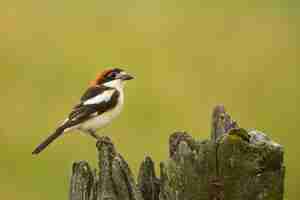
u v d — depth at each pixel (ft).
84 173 23.56
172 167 22.08
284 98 65.62
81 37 79.10
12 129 58.75
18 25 81.61
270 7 89.76
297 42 79.30
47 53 74.54
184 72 70.54
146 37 79.41
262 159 21.53
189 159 21.83
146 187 23.45
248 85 68.44
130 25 83.15
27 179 52.54
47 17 84.79
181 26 83.92
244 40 80.07
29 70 70.08
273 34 81.25
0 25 81.25
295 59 74.59
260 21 85.61
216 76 70.03
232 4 91.40
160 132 57.52
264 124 60.54
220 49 77.56
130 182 22.94
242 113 62.44
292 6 89.71
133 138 56.39
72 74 69.31
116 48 76.23
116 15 86.33
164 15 87.25
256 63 73.82
